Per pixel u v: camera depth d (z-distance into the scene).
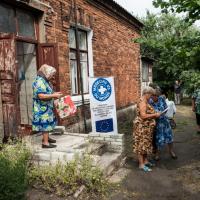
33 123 6.07
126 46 14.80
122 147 7.24
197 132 10.97
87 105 10.14
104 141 7.32
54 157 5.73
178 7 5.30
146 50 18.75
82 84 9.55
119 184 5.82
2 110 6.04
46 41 7.86
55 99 6.34
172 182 6.02
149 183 5.95
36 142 6.64
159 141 7.27
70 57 9.41
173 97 23.59
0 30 6.56
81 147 6.37
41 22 7.75
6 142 6.07
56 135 7.36
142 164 6.77
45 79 6.05
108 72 12.25
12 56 5.84
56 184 5.20
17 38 6.82
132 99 15.87
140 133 6.65
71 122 8.99
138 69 17.27
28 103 7.71
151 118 6.63
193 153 8.22
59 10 8.53
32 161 5.81
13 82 5.89
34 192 5.06
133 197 5.28
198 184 5.89
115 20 13.07
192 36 5.44
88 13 10.34
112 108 8.16
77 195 5.00
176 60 5.42
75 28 9.43
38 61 7.53
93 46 10.73
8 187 4.22
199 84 5.67
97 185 5.41
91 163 5.56
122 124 13.10
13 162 5.02
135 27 16.19
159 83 23.11
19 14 7.17
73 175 5.28
